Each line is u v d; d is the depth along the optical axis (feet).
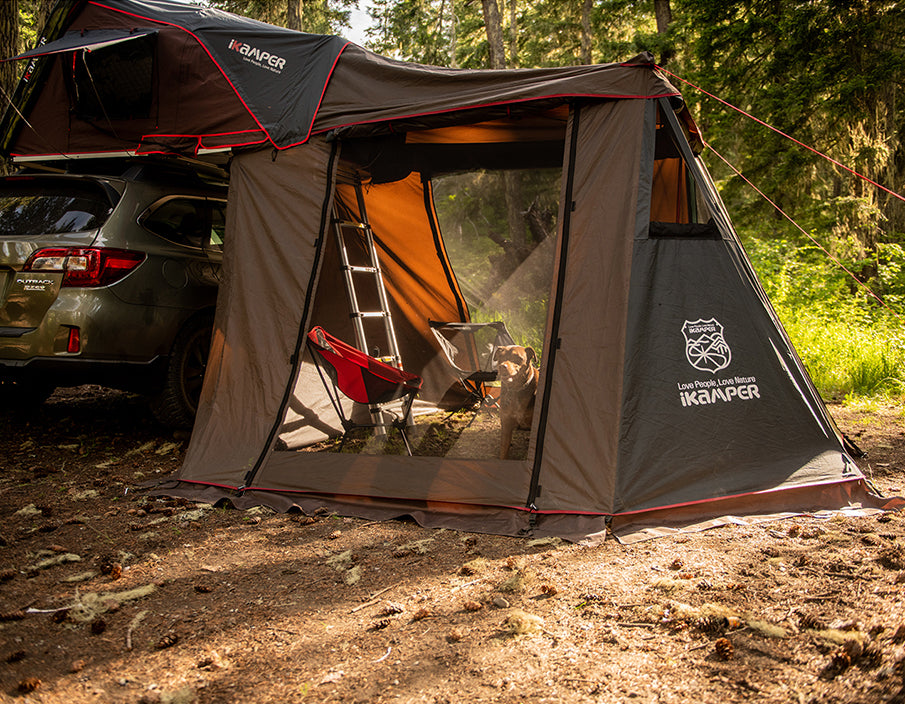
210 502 12.71
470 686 6.79
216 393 14.40
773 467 12.19
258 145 14.73
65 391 23.18
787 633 7.63
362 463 12.98
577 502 11.32
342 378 13.84
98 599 8.73
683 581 9.09
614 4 59.31
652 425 11.56
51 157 17.34
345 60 14.12
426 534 11.27
